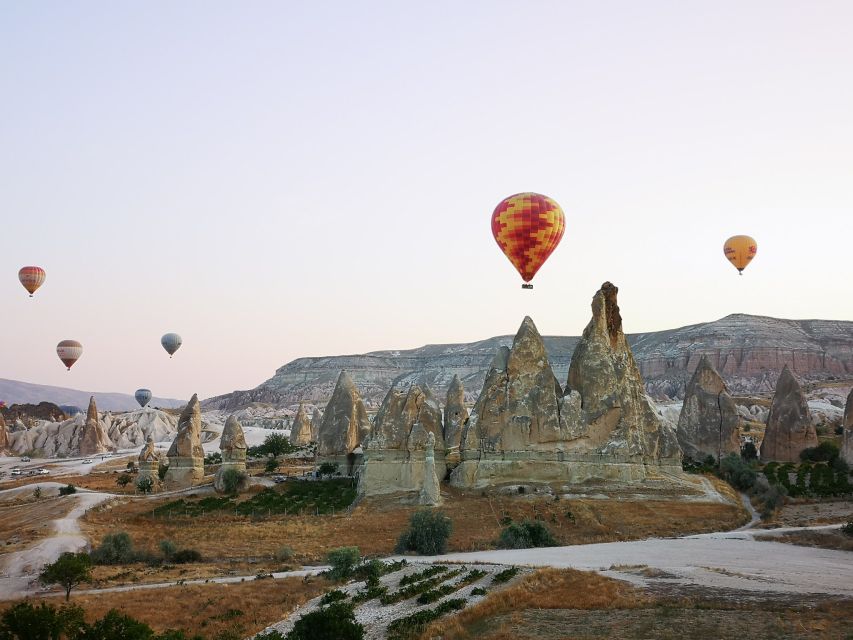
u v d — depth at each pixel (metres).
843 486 98.25
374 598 56.50
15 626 44.47
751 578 53.81
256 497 103.44
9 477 163.38
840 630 41.28
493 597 50.34
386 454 99.69
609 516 86.25
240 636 50.53
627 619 45.19
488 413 99.12
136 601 60.00
